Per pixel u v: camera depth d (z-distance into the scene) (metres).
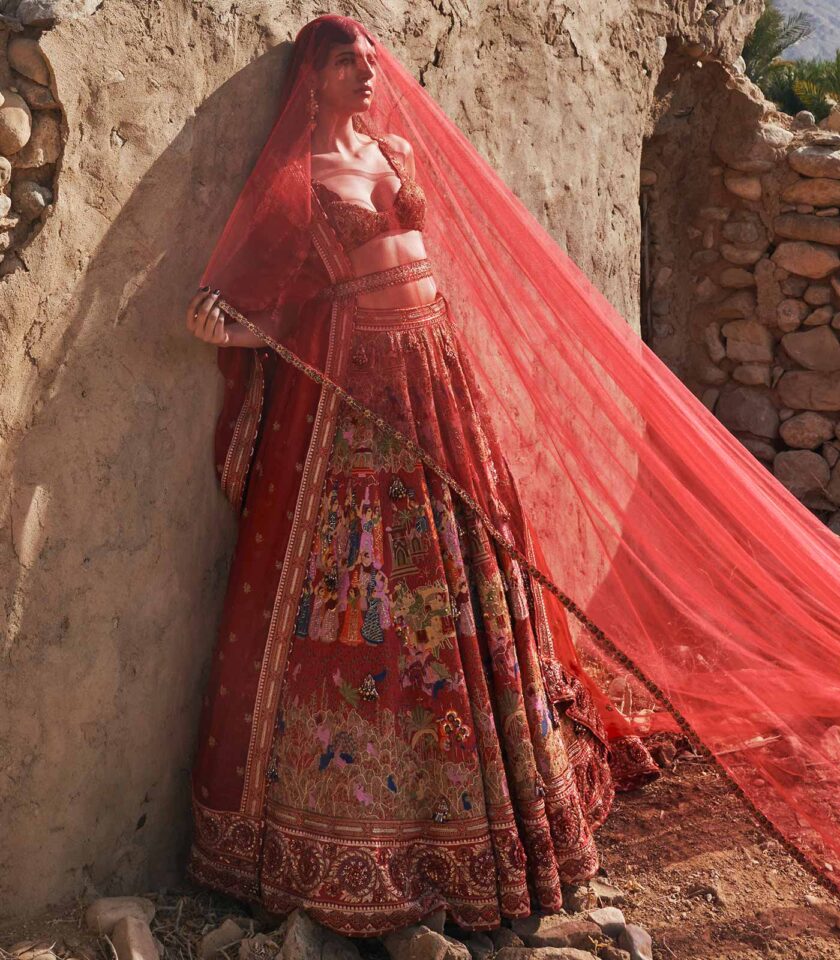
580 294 3.14
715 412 6.29
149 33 2.65
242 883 2.95
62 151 2.50
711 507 3.28
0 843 2.65
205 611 3.10
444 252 3.20
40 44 2.41
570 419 3.14
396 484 2.93
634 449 3.16
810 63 21.33
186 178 2.80
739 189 5.98
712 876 3.31
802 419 6.08
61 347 2.58
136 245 2.71
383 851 2.83
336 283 2.92
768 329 6.11
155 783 3.02
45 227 2.49
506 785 2.93
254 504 3.02
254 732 2.93
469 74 3.77
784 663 3.38
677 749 4.00
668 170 6.10
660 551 3.24
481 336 3.20
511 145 4.04
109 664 2.82
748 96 5.91
